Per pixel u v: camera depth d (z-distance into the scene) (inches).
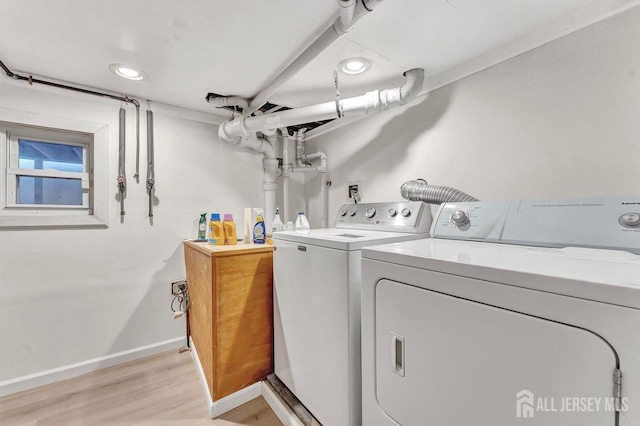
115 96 78.5
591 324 21.0
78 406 62.6
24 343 68.6
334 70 66.4
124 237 81.3
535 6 45.5
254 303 64.7
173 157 89.4
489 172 59.0
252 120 81.4
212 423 57.2
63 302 73.1
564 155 48.7
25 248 68.7
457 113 64.6
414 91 64.6
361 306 41.3
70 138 76.6
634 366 19.2
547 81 50.6
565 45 48.4
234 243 74.3
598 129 45.1
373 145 86.4
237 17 48.3
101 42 55.5
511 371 25.1
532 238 39.8
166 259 88.1
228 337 61.2
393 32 52.2
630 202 34.3
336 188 101.0
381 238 49.1
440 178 68.2
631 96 42.0
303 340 53.9
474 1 44.2
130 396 65.9
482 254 33.8
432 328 31.4
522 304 24.5
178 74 68.7
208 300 62.6
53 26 50.2
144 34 52.9
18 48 57.2
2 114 65.7
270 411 60.5
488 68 59.0
